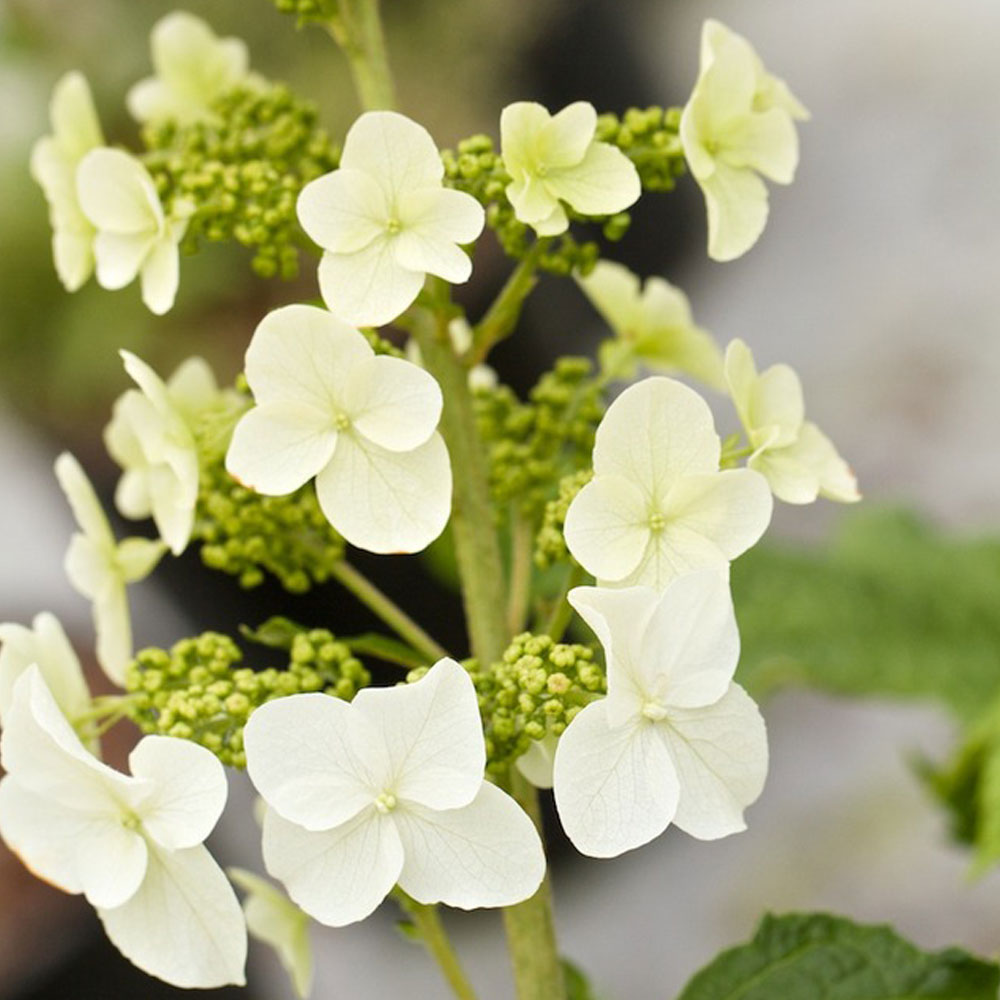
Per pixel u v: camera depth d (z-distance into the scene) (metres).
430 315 0.52
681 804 0.47
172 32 0.58
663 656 0.47
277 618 0.51
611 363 0.57
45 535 1.27
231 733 0.50
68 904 1.01
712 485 0.48
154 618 1.17
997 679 0.65
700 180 0.50
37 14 1.21
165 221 0.52
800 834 1.15
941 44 1.59
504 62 1.22
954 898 1.08
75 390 1.13
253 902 0.54
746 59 0.51
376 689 0.47
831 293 1.42
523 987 0.52
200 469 0.52
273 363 0.48
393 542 0.49
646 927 1.13
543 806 1.14
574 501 0.48
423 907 0.52
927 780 0.64
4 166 1.16
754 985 0.53
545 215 0.49
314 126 0.55
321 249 0.52
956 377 1.32
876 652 0.65
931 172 1.49
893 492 1.24
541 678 0.48
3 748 0.48
